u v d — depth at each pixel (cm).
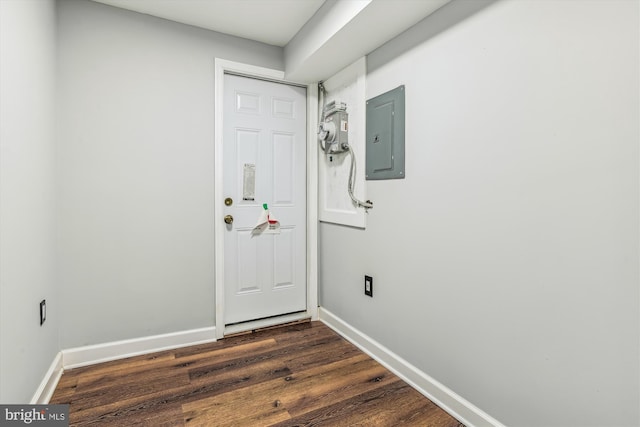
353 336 230
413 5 156
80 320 196
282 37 241
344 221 239
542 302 120
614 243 100
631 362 98
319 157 271
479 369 143
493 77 134
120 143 204
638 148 95
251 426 145
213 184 233
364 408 159
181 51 221
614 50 99
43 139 164
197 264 229
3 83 119
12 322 126
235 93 247
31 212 146
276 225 265
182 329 225
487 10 136
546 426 119
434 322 166
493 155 135
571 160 110
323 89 263
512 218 129
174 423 147
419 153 172
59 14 187
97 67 197
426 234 169
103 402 161
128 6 201
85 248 196
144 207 212
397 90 186
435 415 155
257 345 228
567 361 113
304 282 279
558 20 112
